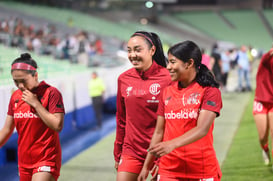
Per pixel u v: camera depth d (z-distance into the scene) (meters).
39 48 32.22
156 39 6.15
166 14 89.81
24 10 55.66
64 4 77.06
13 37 31.14
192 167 5.07
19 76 5.94
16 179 11.30
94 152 13.95
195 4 90.94
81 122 19.91
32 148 6.12
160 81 5.99
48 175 6.08
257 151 12.12
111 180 10.56
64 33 48.59
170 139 5.15
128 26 74.62
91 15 78.50
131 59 6.02
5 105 13.61
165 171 5.24
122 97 6.31
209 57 23.14
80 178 10.81
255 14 88.38
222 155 12.25
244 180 9.43
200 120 4.86
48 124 5.89
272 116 8.52
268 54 8.21
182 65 4.91
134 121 6.15
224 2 90.44
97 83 18.73
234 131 15.78
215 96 4.90
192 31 81.88
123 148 6.36
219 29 83.88
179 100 5.06
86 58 30.80
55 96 6.11
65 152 14.34
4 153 13.09
